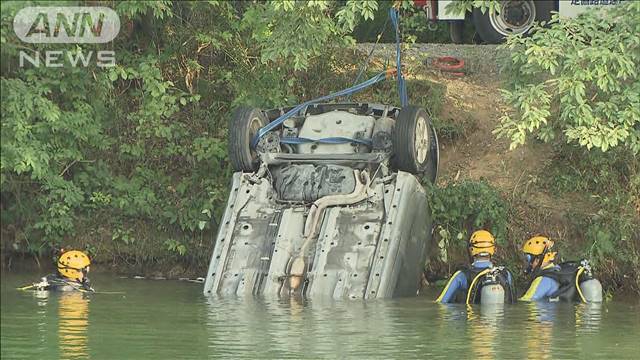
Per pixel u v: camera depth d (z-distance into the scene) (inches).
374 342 1408.7
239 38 2551.7
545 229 2143.2
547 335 1485.0
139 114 2477.9
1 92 2316.7
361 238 1904.5
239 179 2028.8
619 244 2084.2
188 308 1736.0
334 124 2118.6
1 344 1392.7
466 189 2149.4
